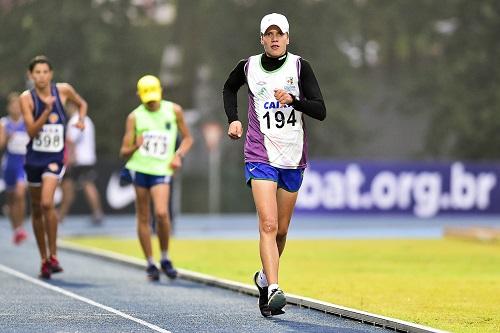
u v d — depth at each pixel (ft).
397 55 369.50
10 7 335.47
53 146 98.02
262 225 70.08
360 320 69.82
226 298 84.38
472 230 164.55
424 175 230.89
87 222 201.26
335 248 142.20
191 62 366.63
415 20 359.25
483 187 234.38
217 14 339.57
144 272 106.52
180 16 368.48
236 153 339.57
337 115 332.39
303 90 71.36
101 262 117.50
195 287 92.94
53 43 326.85
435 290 88.99
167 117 100.78
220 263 115.85
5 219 214.07
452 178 232.32
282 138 71.00
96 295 85.97
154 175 98.94
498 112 332.80
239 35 338.54
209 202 282.97
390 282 95.76
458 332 64.49
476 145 339.77
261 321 70.33
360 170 226.79
